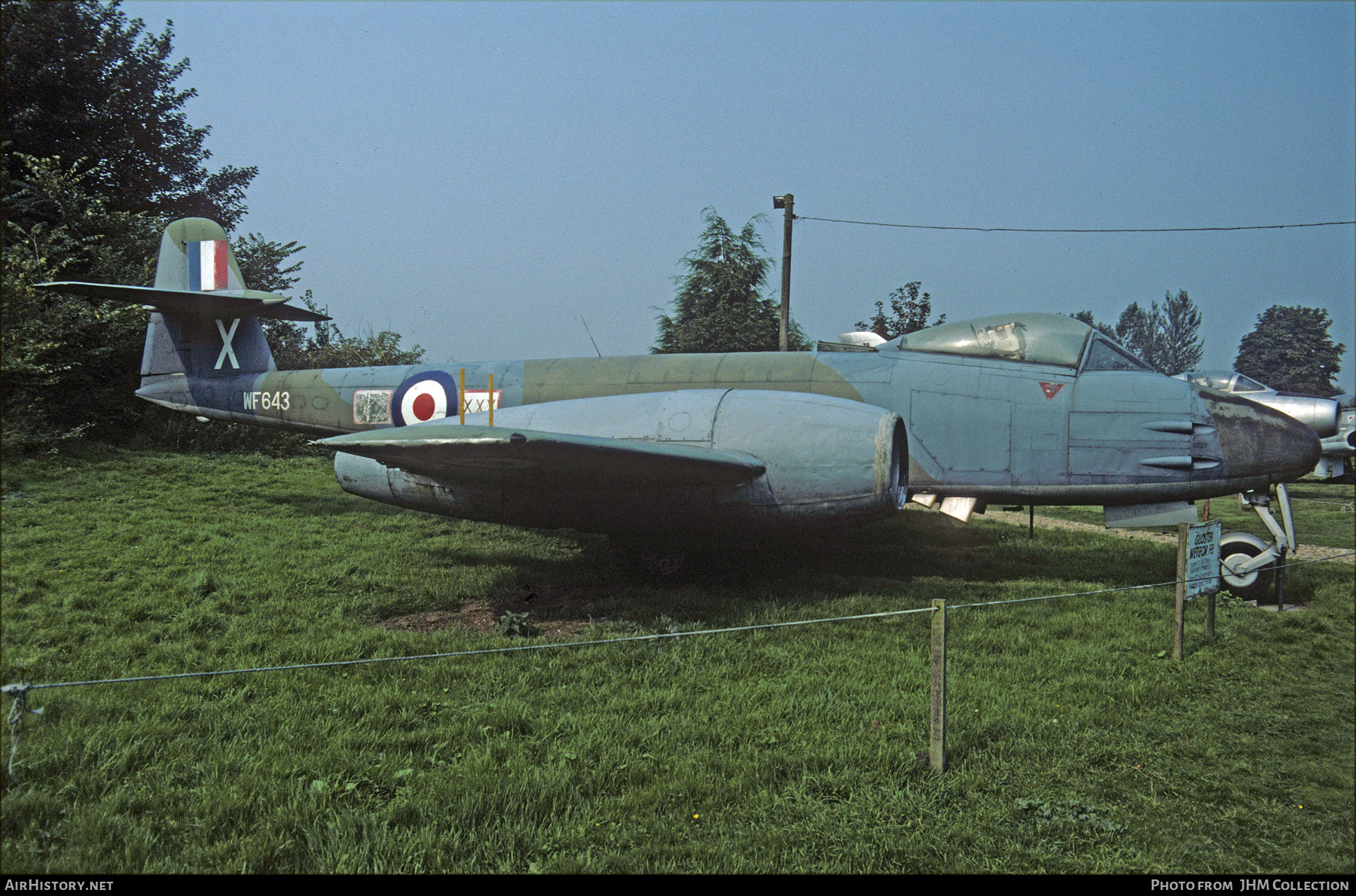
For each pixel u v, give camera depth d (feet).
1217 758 12.13
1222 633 18.83
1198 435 22.06
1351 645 18.08
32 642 15.98
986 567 26.23
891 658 16.26
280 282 62.13
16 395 36.83
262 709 12.87
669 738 12.24
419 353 68.44
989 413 23.66
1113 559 28.02
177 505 31.22
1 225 40.16
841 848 9.55
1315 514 39.81
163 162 55.88
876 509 21.08
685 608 20.13
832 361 25.77
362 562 23.91
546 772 10.91
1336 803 10.77
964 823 10.15
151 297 32.53
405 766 11.21
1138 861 9.39
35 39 46.52
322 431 32.53
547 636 17.78
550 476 21.40
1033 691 14.65
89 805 9.89
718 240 70.54
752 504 21.79
